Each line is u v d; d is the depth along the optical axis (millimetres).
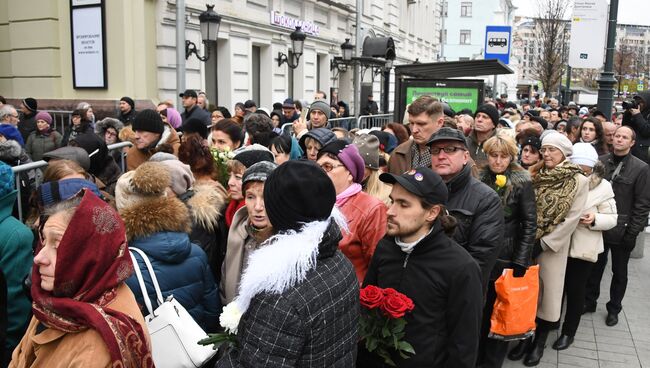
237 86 12703
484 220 3430
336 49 18516
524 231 4004
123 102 8570
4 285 2438
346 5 18766
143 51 10297
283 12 14680
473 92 10312
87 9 10125
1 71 11312
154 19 10531
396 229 2732
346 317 1946
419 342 2670
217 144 4902
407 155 4566
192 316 2885
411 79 10633
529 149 4969
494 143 4055
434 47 36031
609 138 7477
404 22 27562
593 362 4586
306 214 1895
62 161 3260
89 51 10203
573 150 4930
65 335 1896
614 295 5441
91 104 10109
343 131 5426
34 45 10742
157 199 2863
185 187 3447
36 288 1932
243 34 12812
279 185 1906
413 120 4266
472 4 56219
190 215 3248
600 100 10266
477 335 2688
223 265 3168
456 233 3418
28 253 2785
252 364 1765
